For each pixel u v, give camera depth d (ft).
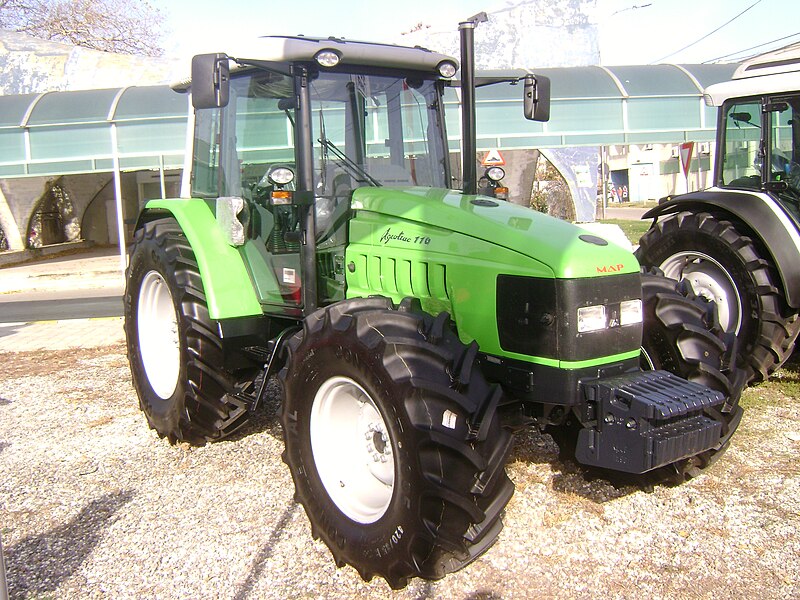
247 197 14.15
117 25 99.30
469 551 9.39
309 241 12.56
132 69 68.85
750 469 13.37
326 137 12.86
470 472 9.27
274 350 13.43
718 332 12.62
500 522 9.80
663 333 12.36
